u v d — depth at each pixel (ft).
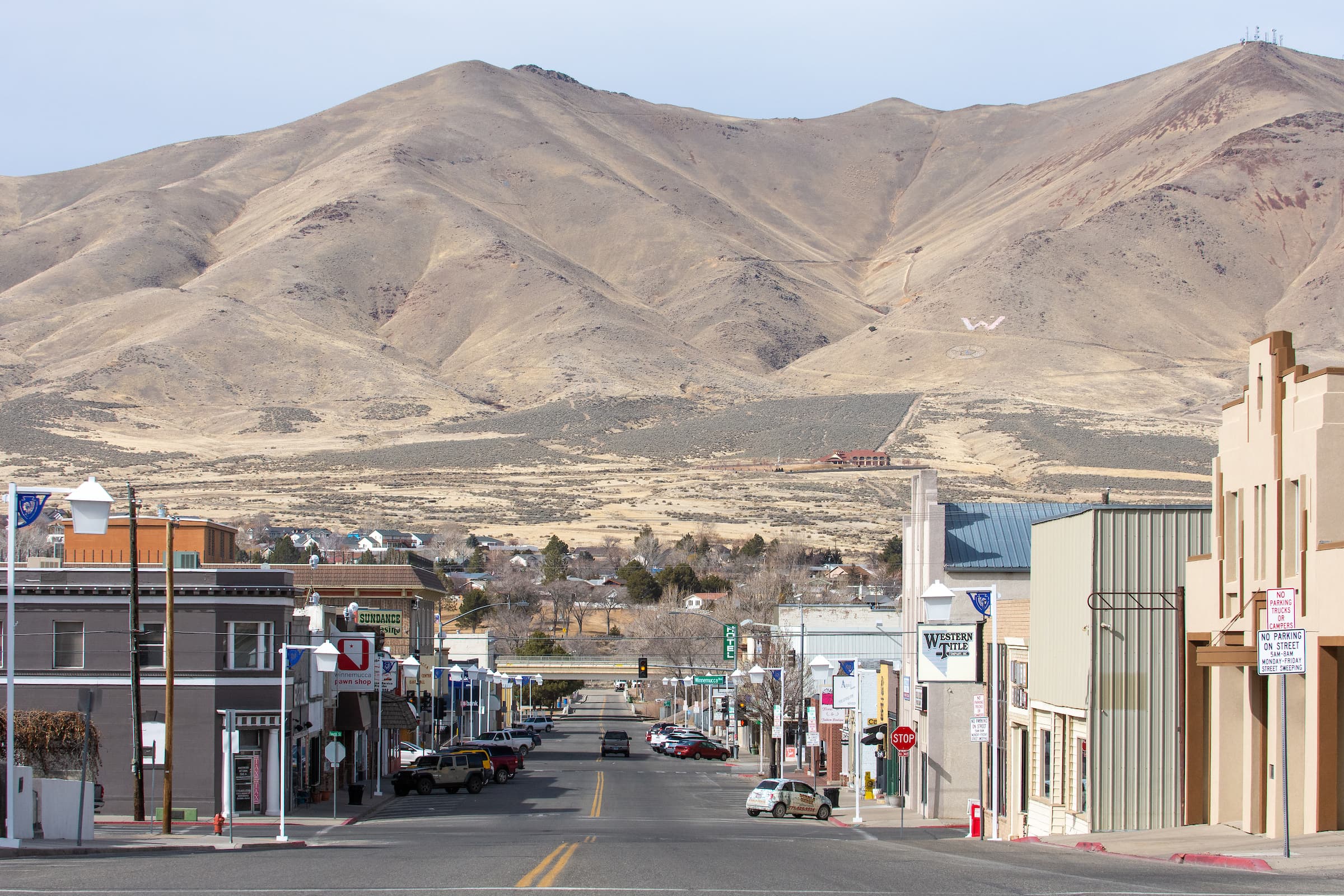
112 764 280.72
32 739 257.55
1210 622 181.88
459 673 508.12
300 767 310.45
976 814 219.20
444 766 355.77
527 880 127.34
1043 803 213.87
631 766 477.36
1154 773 190.29
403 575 456.04
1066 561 203.62
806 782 390.01
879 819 279.90
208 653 283.18
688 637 639.76
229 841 208.85
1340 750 152.66
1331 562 150.61
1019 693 232.53
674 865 145.79
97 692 277.03
